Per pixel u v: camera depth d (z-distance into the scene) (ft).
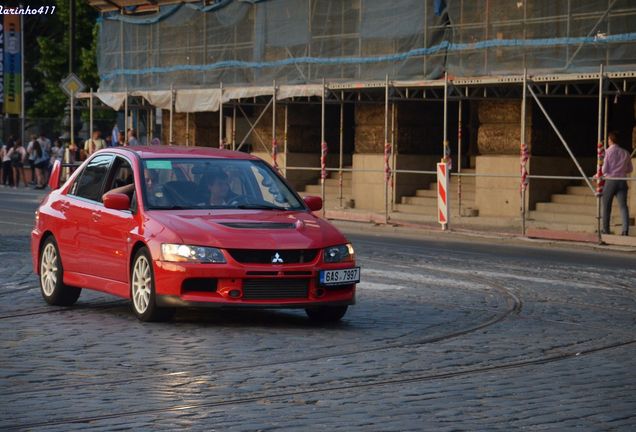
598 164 115.44
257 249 56.70
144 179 61.62
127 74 189.06
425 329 59.36
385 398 42.45
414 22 139.95
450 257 99.66
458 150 144.36
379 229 134.51
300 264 57.21
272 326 59.52
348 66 148.87
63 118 277.85
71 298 66.59
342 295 58.75
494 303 70.03
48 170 228.84
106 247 61.98
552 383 45.75
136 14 188.55
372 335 57.16
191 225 57.77
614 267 93.76
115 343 53.83
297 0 156.35
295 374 46.88
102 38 194.70
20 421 38.42
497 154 143.74
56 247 66.49
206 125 195.62
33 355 50.70
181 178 62.23
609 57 118.83
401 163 155.63
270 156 179.01
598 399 42.75
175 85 178.81
